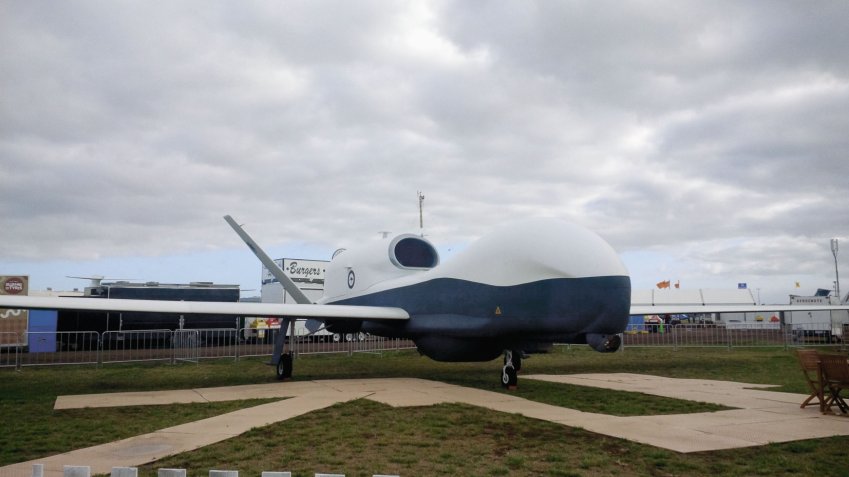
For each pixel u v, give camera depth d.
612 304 10.59
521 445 6.98
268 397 10.84
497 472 5.82
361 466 6.02
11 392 11.95
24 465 6.07
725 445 6.96
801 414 9.07
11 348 26.06
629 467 6.04
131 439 7.29
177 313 12.89
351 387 12.42
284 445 6.94
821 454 6.56
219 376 15.31
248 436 7.42
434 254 18.12
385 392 11.48
